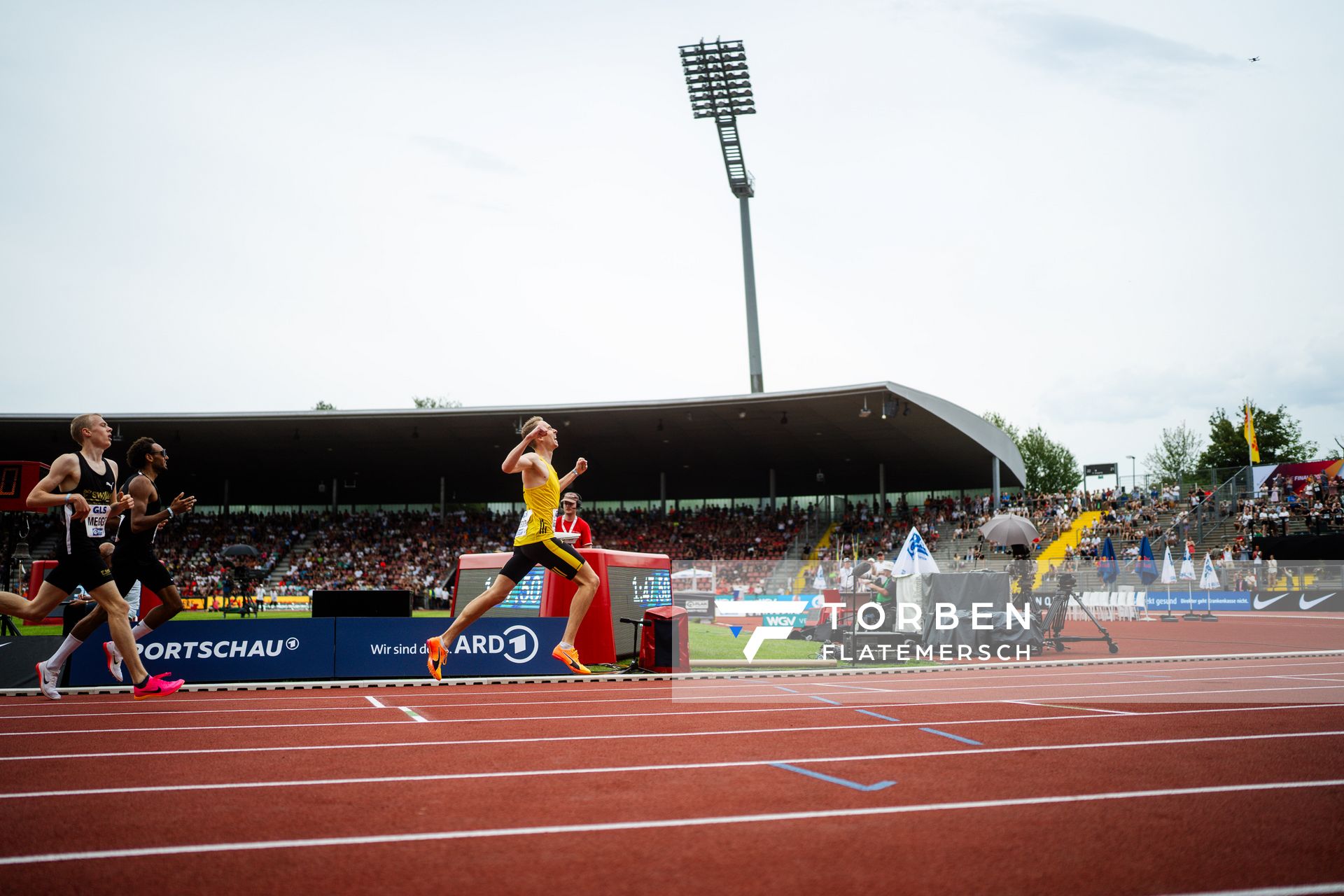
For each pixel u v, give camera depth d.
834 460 47.06
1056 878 3.17
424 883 3.15
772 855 3.44
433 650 7.79
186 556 46.12
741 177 49.59
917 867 3.29
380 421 40.44
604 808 4.14
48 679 8.52
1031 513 40.97
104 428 7.97
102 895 3.06
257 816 4.04
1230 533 36.03
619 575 11.96
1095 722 6.58
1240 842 3.59
